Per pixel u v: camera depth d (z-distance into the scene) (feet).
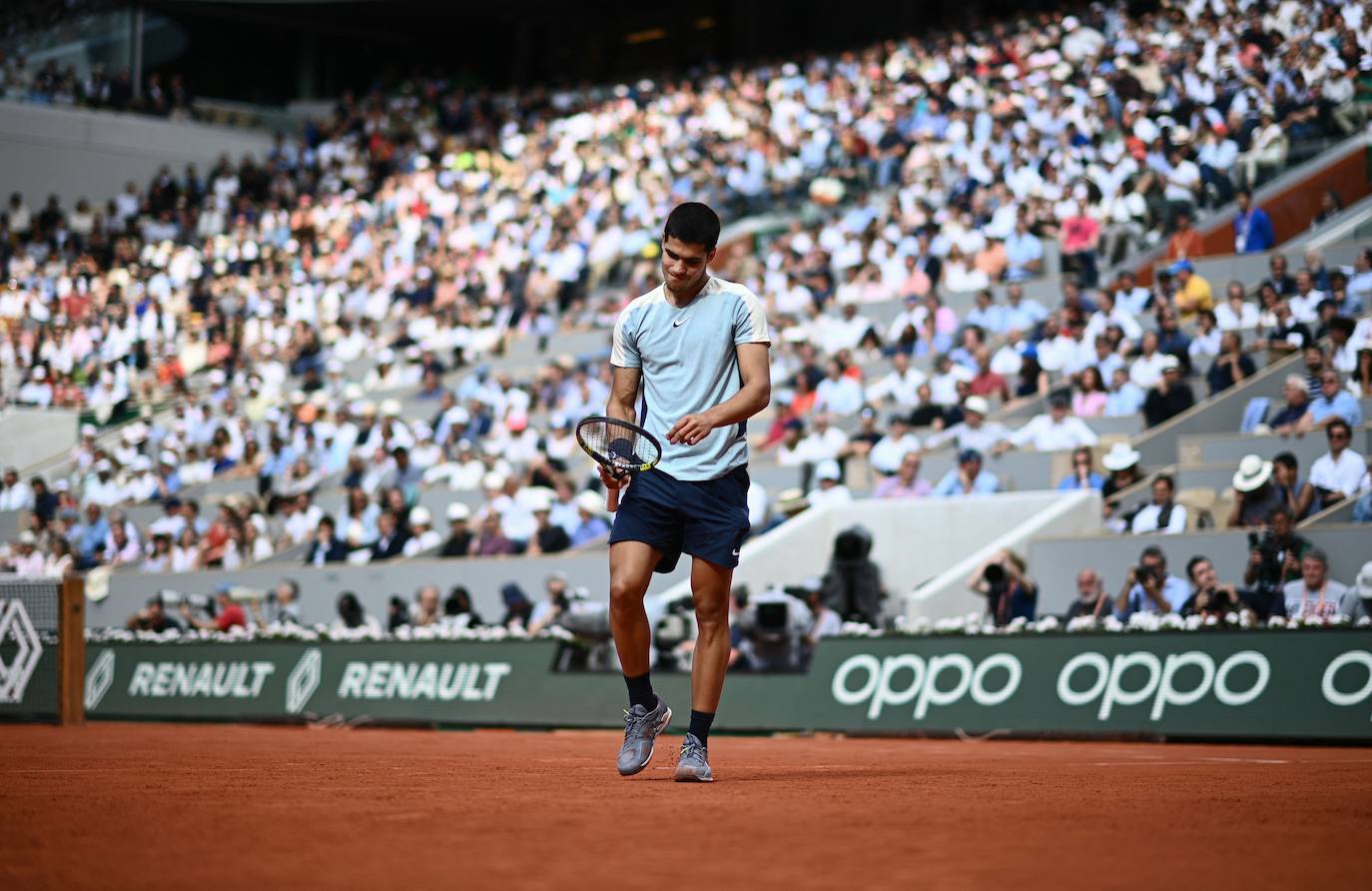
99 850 10.92
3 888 9.13
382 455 66.23
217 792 15.94
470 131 116.37
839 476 52.29
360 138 115.65
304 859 10.42
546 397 69.46
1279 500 43.50
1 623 46.70
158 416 86.94
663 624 43.93
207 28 128.67
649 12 134.72
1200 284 58.44
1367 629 34.50
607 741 34.55
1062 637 38.04
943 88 88.48
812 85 97.40
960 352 59.57
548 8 134.92
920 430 55.83
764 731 41.19
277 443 74.59
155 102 120.67
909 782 17.95
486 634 46.75
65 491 76.54
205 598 58.34
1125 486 48.73
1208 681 35.86
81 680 45.44
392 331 88.79
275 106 130.82
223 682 50.88
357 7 131.23
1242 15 77.05
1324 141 65.67
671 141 98.94
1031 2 107.24
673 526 18.22
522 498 57.11
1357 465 43.75
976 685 38.63
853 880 9.50
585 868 10.00
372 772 19.74
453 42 139.64
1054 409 52.13
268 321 92.84
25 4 116.37
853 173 82.38
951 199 75.61
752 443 60.70
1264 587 39.17
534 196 98.37
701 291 18.49
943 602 45.09
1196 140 69.21
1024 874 9.80
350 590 56.85
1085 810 14.05
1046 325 59.31
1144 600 40.37
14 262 103.45
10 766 21.58
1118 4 88.38
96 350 95.55
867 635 40.68
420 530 58.75
